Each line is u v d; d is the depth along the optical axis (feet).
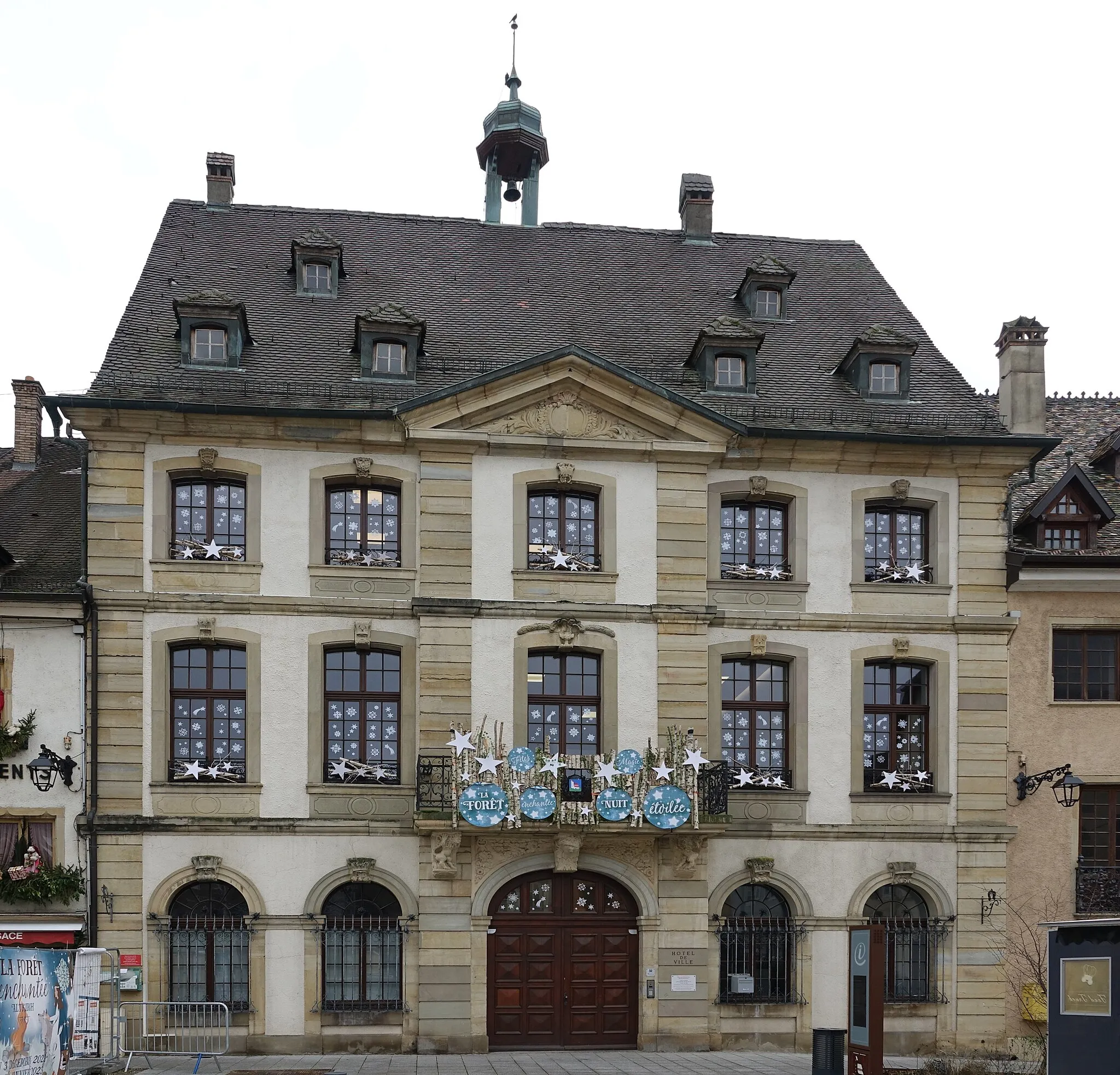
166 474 74.64
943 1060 69.51
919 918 77.56
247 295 85.56
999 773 78.59
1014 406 82.23
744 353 82.89
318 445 75.97
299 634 74.64
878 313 93.35
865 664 79.15
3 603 72.18
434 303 88.07
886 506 80.84
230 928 72.43
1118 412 101.04
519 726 74.84
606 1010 74.74
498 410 76.79
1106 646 81.15
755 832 76.23
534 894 75.15
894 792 77.92
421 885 73.36
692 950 74.69
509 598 75.92
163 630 73.41
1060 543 82.12
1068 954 52.49
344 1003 72.84
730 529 79.82
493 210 101.71
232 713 74.18
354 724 75.20
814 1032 61.31
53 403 72.64
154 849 71.97
